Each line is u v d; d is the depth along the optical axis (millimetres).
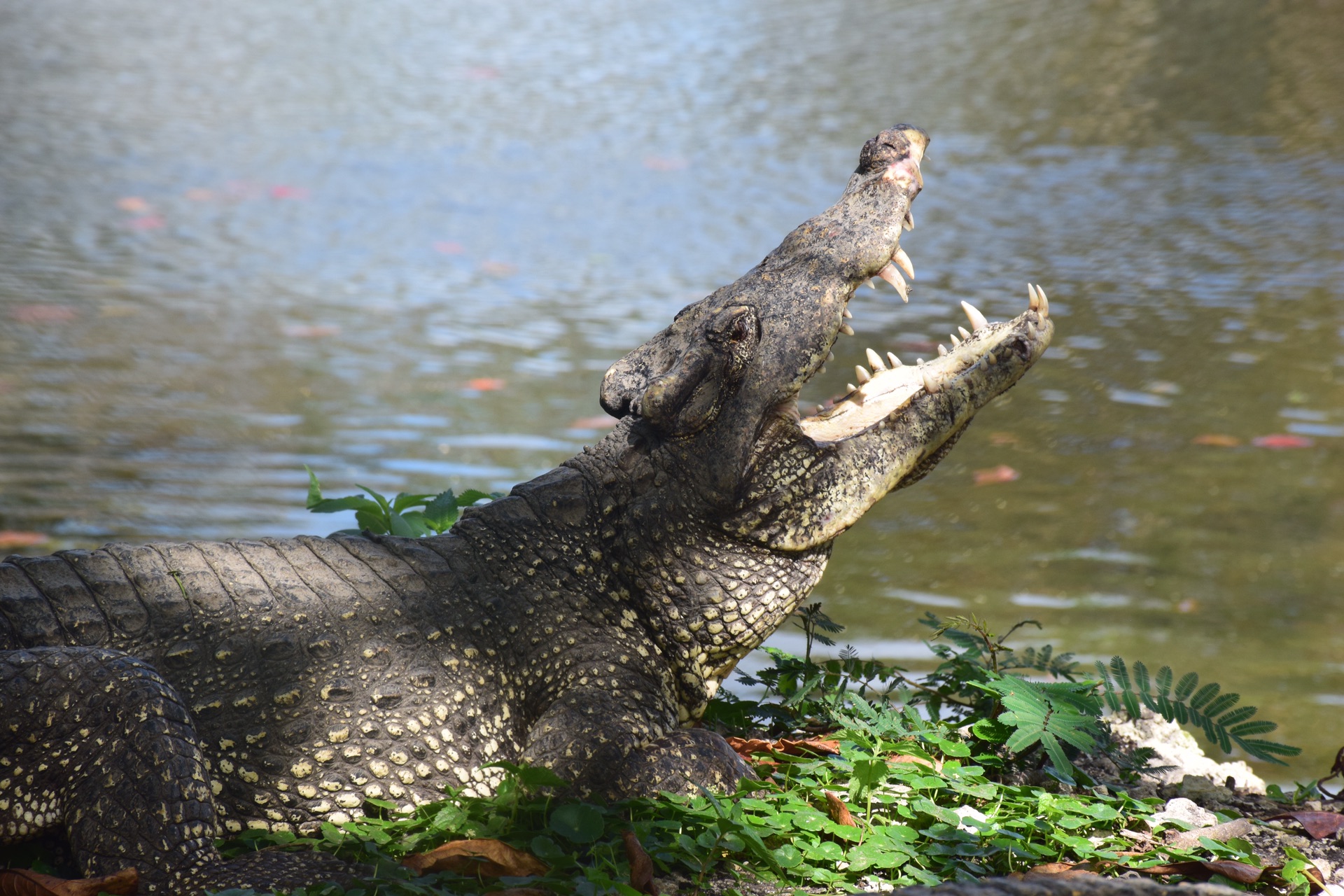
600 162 29031
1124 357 17969
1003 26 44781
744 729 6633
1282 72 38156
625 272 21391
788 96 35594
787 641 10555
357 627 5418
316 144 30109
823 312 5922
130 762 4609
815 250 6035
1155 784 6609
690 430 5750
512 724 5570
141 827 4570
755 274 6008
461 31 44719
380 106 34250
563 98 35469
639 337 18281
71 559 5422
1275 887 5078
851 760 5734
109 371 16281
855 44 42438
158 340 17516
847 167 28469
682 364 5699
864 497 5977
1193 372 17469
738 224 24203
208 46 40812
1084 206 25906
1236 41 42125
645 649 5801
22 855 4859
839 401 6238
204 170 27422
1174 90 36344
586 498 5922
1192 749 7828
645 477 5863
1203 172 28688
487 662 5562
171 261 21281
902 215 6148
